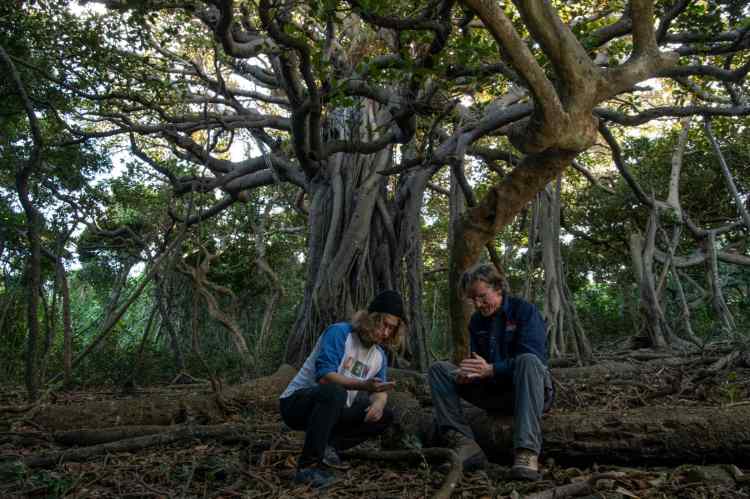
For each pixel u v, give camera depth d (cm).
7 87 882
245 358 1127
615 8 1070
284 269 1644
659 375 778
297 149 878
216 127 1149
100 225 1415
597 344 1430
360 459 462
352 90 886
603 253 1791
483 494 376
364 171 1096
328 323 1009
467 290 455
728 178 1141
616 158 1133
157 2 796
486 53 702
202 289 1174
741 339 809
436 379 457
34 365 688
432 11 696
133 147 1166
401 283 1055
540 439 418
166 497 398
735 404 468
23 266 1158
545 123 459
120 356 1082
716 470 394
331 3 652
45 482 413
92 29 905
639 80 478
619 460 434
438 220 1903
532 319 443
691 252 1645
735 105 1004
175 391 921
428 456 430
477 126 912
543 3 441
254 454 485
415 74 739
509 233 1498
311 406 423
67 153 1080
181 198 1305
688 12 837
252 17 978
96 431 564
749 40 856
